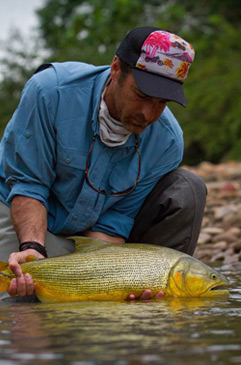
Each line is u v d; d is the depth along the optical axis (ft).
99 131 12.04
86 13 64.90
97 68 12.46
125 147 12.32
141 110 11.05
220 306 9.92
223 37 64.59
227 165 45.65
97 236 12.89
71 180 12.32
